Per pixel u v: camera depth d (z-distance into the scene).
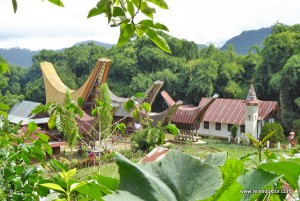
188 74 37.16
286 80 30.34
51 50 51.78
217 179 0.83
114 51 43.25
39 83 41.53
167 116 22.25
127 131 23.52
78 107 3.85
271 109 27.61
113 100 26.58
